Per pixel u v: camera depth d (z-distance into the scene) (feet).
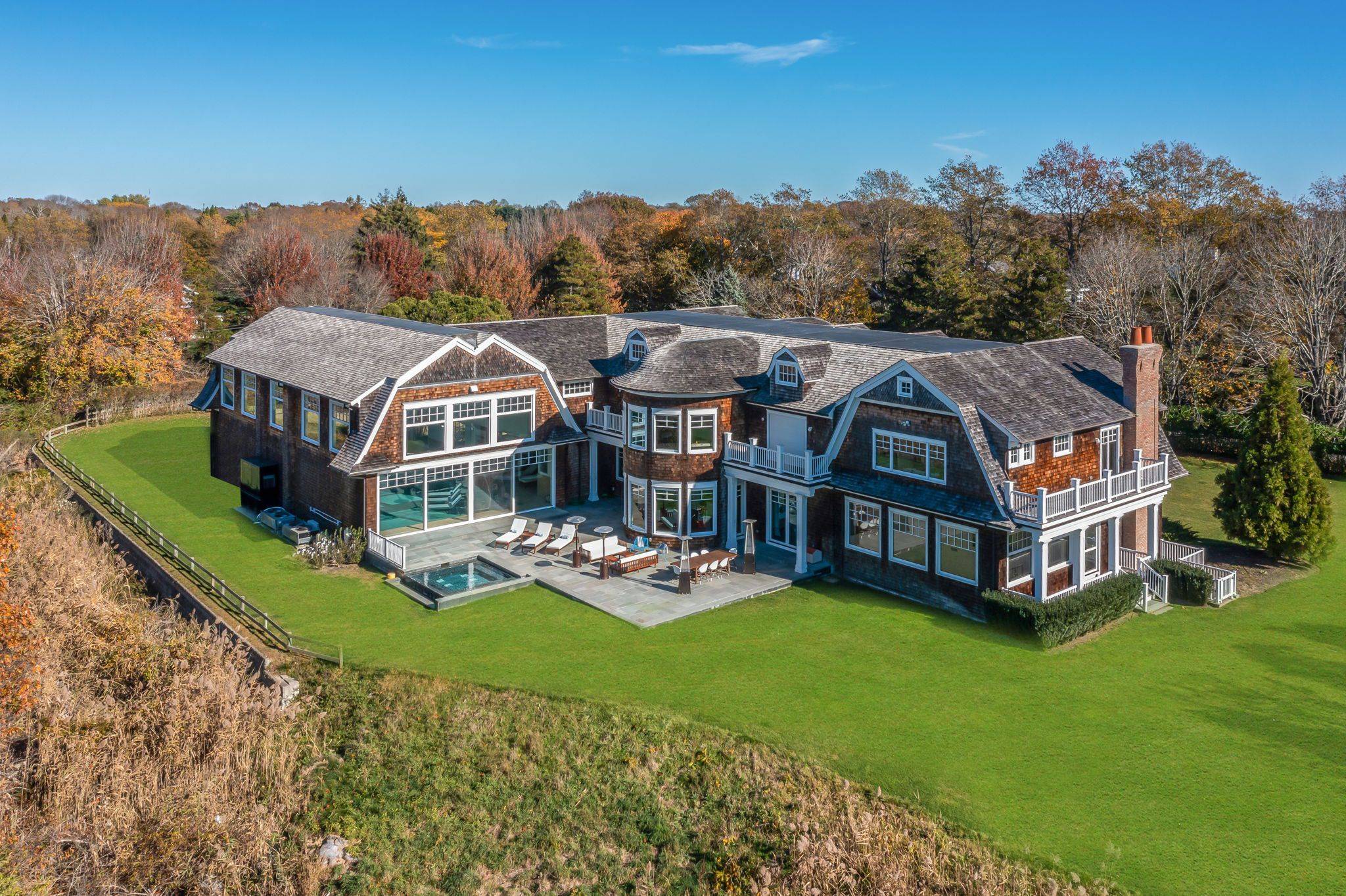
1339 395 186.60
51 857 69.97
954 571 109.60
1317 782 75.56
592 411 149.18
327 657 97.55
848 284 285.02
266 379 150.41
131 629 101.71
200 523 144.15
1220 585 112.78
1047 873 65.87
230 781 80.33
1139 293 214.69
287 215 524.11
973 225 308.19
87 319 238.07
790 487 120.78
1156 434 121.60
